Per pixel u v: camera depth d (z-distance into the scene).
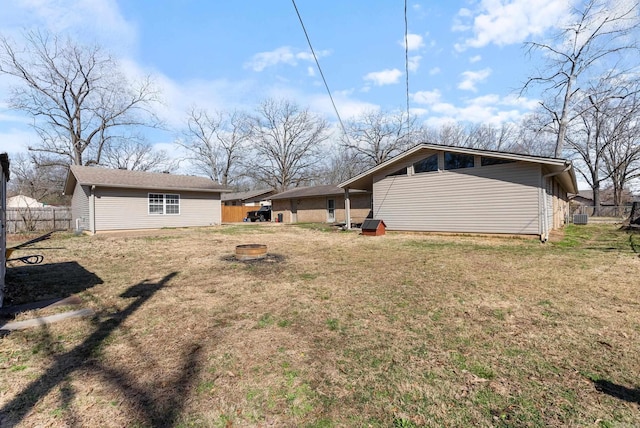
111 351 2.72
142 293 4.48
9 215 16.02
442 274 5.49
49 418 1.87
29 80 22.11
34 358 2.59
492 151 10.19
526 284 4.77
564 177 12.91
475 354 2.62
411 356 2.61
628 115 19.95
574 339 2.87
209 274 5.68
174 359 2.58
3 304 3.99
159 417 1.88
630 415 1.85
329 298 4.20
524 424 1.80
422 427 1.80
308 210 23.70
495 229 10.46
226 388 2.18
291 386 2.20
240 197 32.97
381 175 13.16
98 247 9.38
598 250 7.90
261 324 3.32
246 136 37.47
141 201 15.86
